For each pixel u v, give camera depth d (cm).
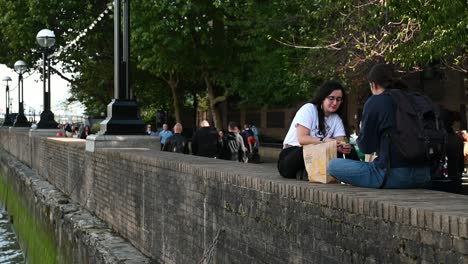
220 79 2445
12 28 3045
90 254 810
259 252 485
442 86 2677
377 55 1212
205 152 1196
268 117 3653
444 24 852
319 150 451
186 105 4350
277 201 458
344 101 514
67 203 1173
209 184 580
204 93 3859
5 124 3834
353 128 2195
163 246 703
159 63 2358
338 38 1482
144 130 1105
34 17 2911
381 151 404
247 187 505
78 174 1178
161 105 3938
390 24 1155
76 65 3441
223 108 3991
